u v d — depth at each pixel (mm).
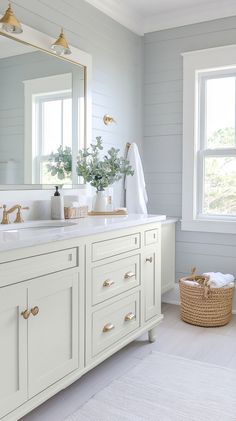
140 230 2520
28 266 1652
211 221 3453
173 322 3189
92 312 2064
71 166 2814
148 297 2646
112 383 2182
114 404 1980
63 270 1856
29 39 2428
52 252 1786
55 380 1814
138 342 2775
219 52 3340
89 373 2309
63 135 2729
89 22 2988
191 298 3115
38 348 1715
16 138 2363
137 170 3480
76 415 1884
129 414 1896
